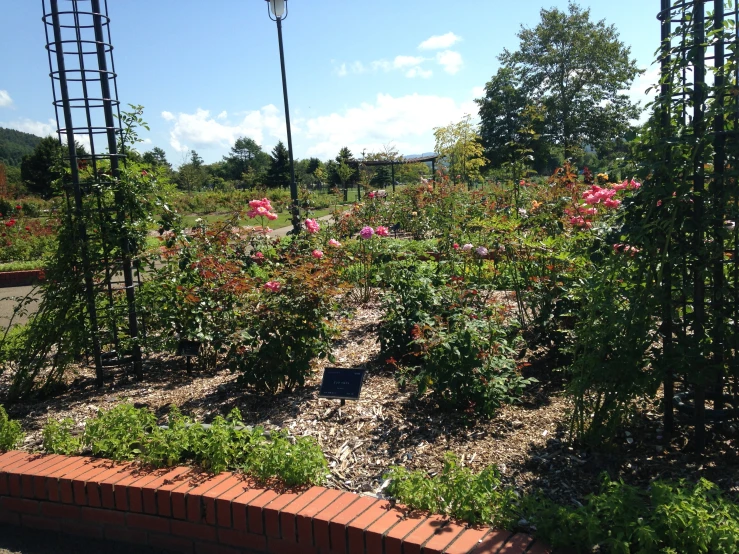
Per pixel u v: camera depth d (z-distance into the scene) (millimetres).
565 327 4250
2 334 6188
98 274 4465
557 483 2658
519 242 4820
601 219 4676
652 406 3305
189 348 4445
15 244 14844
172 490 2672
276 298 3961
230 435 3000
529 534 2244
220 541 2598
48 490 2902
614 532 2041
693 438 2971
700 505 2045
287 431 3041
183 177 39438
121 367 4852
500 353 3584
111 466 3000
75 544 2822
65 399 4227
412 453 3031
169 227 4723
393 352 4355
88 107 4289
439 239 7859
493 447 3031
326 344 4074
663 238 2682
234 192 31797
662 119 2729
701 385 2705
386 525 2320
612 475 2689
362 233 6516
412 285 4531
